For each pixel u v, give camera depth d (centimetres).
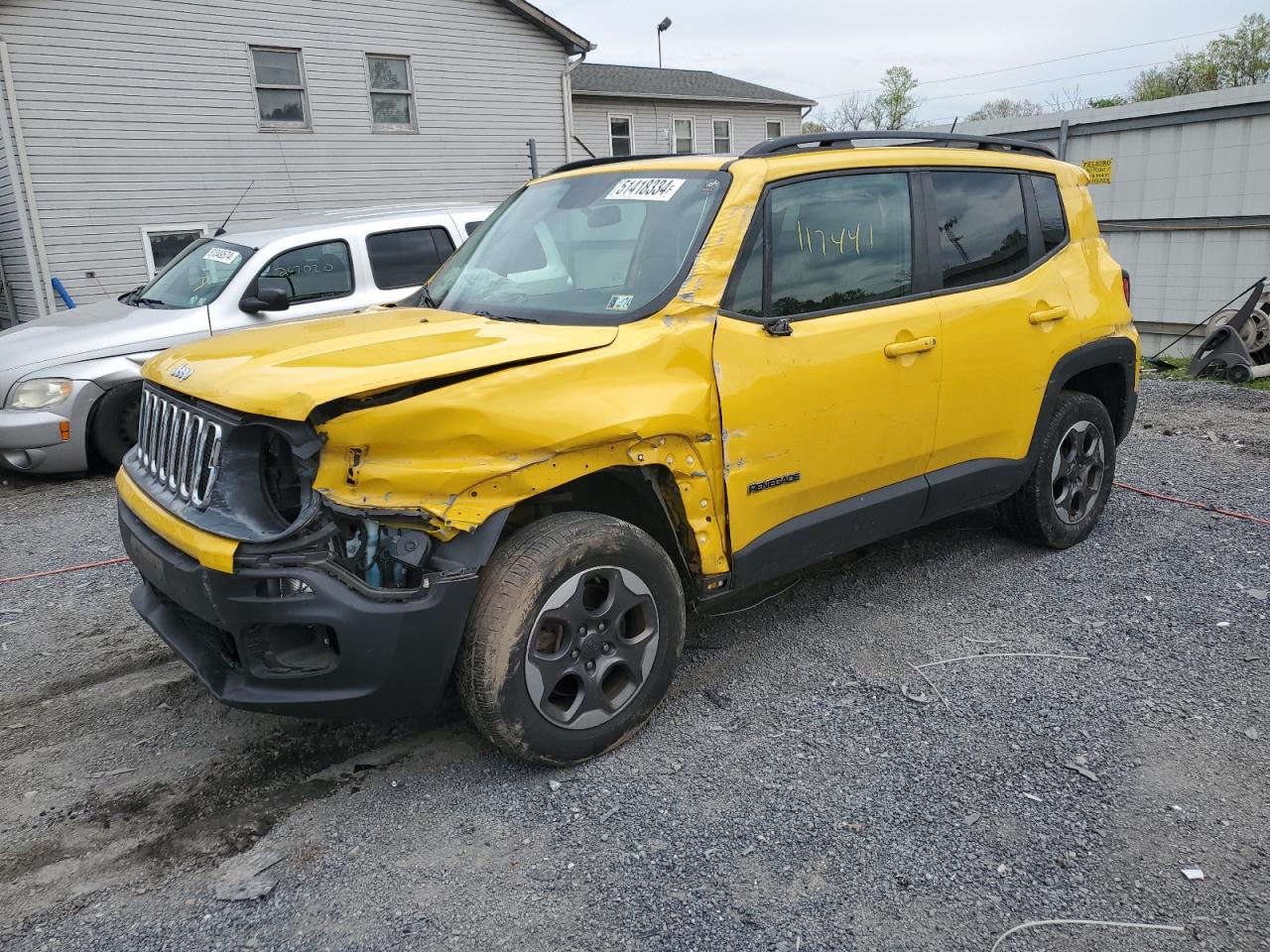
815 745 333
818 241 372
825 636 417
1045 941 243
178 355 340
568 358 305
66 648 433
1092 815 292
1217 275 1132
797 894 261
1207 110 1105
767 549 358
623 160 418
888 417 389
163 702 379
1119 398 520
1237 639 402
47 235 1420
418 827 294
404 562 282
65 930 254
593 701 319
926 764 320
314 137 1670
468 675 295
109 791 318
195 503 296
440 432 280
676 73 3291
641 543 322
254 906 261
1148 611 431
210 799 312
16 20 1355
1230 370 970
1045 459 473
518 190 455
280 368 294
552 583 300
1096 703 356
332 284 777
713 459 336
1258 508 565
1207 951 238
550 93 1962
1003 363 433
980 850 277
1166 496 594
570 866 274
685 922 251
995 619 429
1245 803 296
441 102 1816
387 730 351
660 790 309
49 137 1402
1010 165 457
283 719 361
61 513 658
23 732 359
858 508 390
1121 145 1192
